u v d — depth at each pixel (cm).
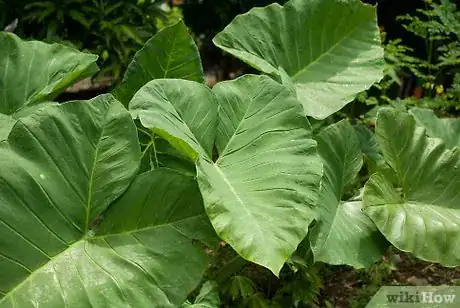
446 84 325
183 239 158
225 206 156
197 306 173
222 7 356
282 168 168
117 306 147
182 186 160
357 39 223
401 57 300
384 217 182
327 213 185
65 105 154
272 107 179
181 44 193
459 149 196
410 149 195
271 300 210
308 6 221
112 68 281
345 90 215
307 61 222
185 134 164
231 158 172
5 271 142
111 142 156
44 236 148
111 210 156
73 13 275
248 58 212
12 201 145
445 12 278
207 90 175
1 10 280
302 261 194
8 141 148
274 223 157
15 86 192
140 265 153
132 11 295
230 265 204
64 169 151
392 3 348
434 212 189
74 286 146
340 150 199
